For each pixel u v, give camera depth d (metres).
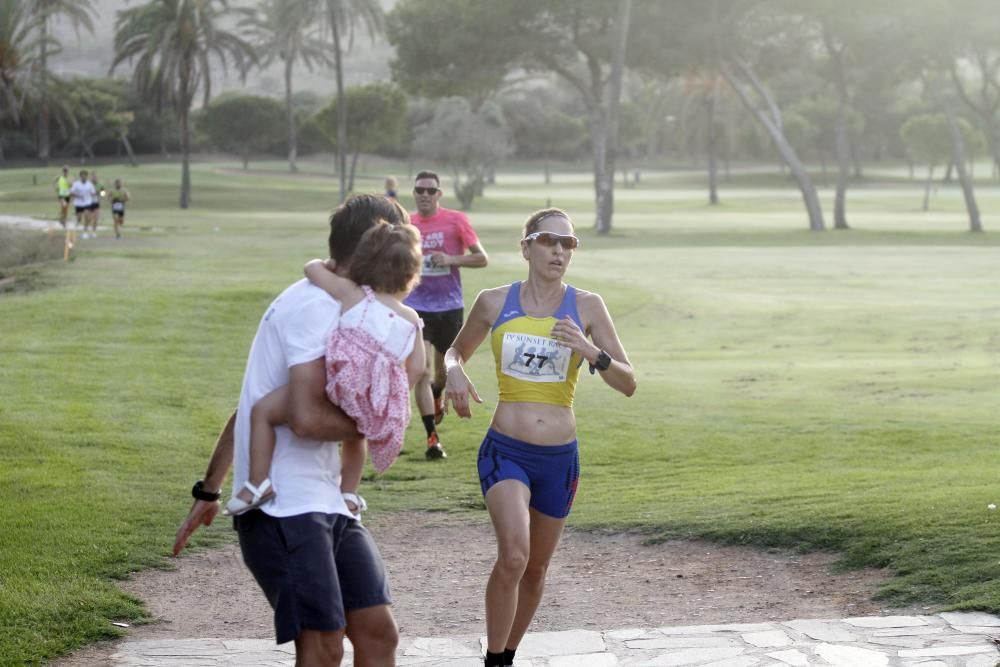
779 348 76.50
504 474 19.34
